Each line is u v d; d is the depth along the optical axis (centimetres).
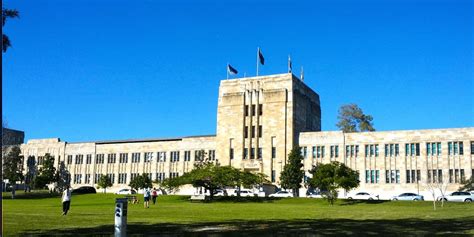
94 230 2364
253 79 10081
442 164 8281
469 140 8156
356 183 6581
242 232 2292
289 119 9519
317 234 2208
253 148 9825
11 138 12556
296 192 8644
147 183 9931
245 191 8606
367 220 3170
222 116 10244
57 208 4975
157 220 3109
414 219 3291
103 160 11675
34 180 10662
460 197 6794
